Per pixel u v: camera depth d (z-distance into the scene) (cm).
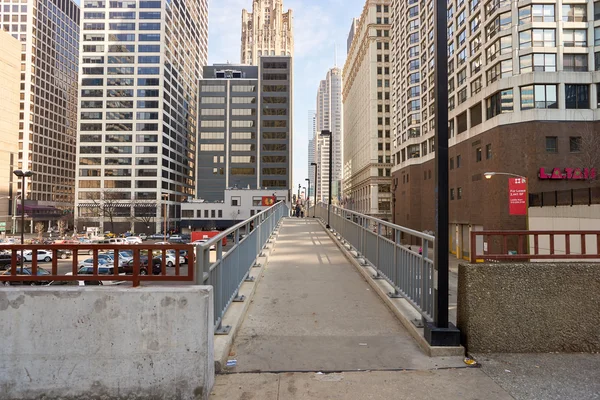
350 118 12500
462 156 4159
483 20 3691
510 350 400
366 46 9119
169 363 297
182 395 296
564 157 3153
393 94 7081
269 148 9762
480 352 400
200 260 345
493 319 403
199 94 9838
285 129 9806
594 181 3061
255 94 9875
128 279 321
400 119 6500
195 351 300
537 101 3219
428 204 5297
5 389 295
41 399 293
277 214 1892
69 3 12725
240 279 625
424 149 5469
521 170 3216
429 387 326
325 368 369
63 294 300
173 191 9975
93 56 9119
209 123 9812
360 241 927
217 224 8425
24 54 10525
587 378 342
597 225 2144
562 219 2500
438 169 420
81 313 299
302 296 652
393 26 7094
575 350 401
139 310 300
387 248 656
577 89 3225
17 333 298
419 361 385
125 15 9194
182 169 10850
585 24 3238
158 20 9181
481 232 430
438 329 404
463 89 4222
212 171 9700
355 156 11238
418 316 508
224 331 430
